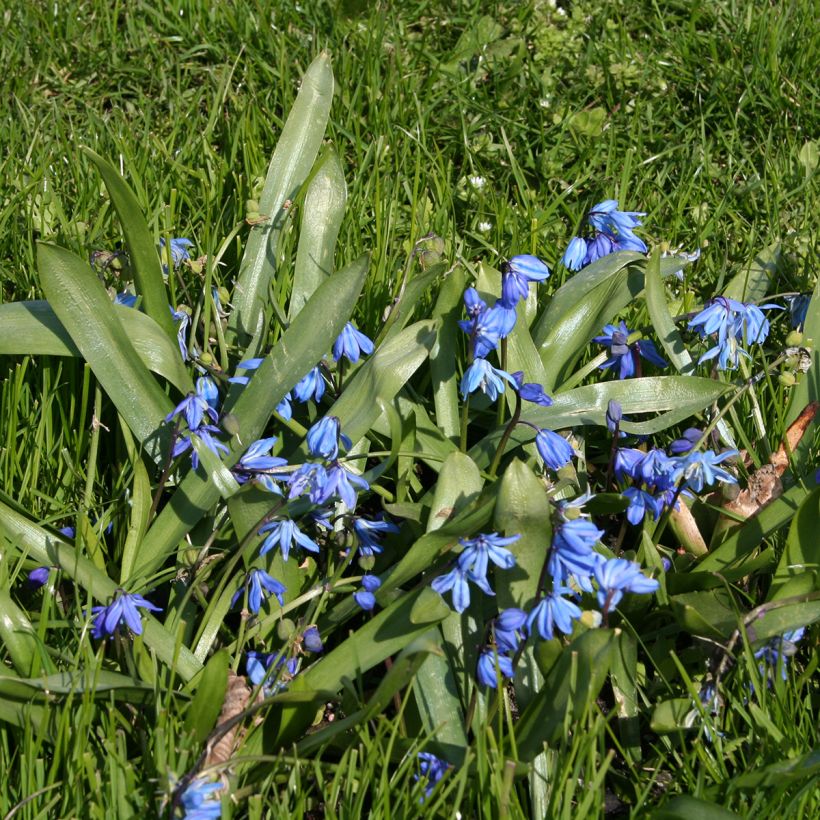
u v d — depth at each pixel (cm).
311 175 93
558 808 78
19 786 79
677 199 116
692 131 122
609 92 125
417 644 76
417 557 82
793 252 107
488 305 91
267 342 94
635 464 85
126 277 95
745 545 86
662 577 85
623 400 89
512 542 78
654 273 90
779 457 91
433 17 136
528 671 82
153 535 86
